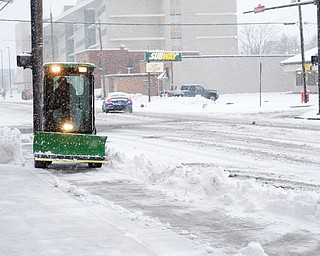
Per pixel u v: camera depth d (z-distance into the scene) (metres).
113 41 123.00
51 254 8.87
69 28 151.88
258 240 9.87
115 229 10.51
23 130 37.47
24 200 13.39
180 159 21.11
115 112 58.97
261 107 60.81
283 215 11.65
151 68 79.88
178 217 11.74
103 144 19.36
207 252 9.04
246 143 26.62
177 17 122.50
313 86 91.94
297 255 8.96
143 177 17.23
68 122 20.56
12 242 9.59
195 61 106.19
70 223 10.98
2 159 20.45
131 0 122.94
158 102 75.25
